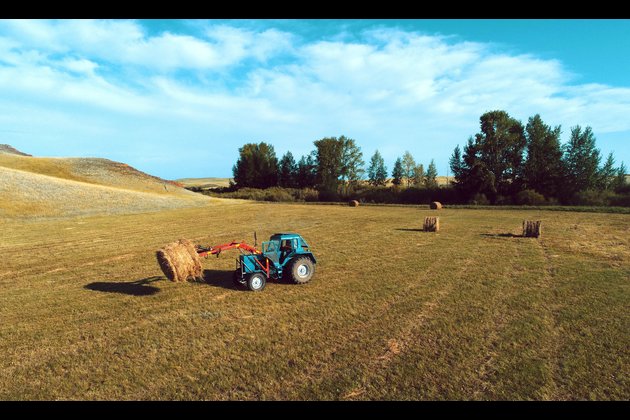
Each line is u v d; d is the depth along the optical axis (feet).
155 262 52.65
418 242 65.31
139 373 22.09
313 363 22.80
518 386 19.98
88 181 193.77
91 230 86.69
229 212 133.08
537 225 69.10
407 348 24.43
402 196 213.87
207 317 30.71
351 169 276.41
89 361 23.72
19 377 21.99
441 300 33.71
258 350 24.62
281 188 271.08
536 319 28.73
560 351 23.67
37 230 86.69
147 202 146.82
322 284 39.68
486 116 185.06
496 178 185.37
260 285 37.60
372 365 22.39
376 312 31.01
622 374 20.93
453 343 25.00
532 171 176.55
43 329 28.94
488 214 120.47
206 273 45.85
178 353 24.44
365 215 120.47
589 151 165.07
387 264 48.37
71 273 46.73
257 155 302.25
